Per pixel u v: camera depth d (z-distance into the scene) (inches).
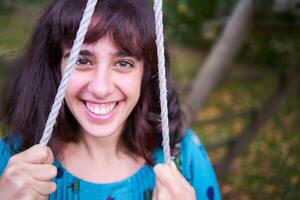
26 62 49.5
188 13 192.1
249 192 137.1
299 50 232.8
